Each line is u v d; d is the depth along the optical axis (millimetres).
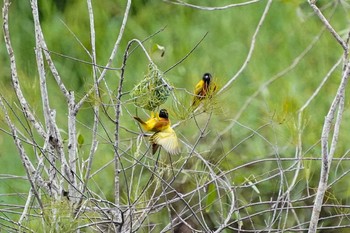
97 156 11992
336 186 11320
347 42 8398
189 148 9914
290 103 9148
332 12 13133
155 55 9438
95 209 8703
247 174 11586
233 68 14664
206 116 11664
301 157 8992
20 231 8180
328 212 11070
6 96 8992
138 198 8508
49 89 14930
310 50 14539
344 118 12312
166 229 9016
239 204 11125
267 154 11664
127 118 12641
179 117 8117
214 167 10039
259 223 11203
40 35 8648
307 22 14984
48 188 8594
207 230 8766
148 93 8242
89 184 11617
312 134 11586
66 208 8016
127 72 15039
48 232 7934
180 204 11086
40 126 8695
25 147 13336
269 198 11359
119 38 8664
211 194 9602
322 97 13172
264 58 14844
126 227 8727
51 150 8695
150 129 8008
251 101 12961
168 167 9102
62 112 14211
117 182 8641
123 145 11266
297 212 11023
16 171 13172
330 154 8180
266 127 12039
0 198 12398
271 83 13797
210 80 8430
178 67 14875
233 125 11703
